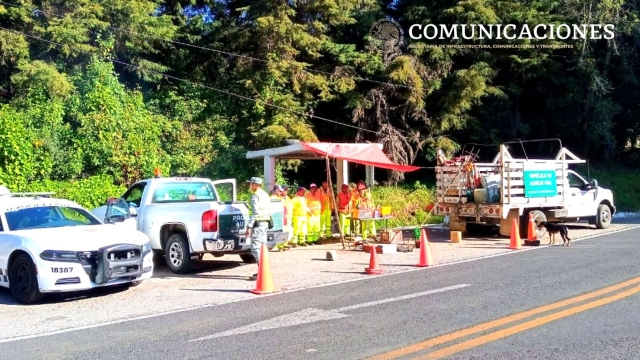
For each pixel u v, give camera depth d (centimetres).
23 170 1666
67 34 1920
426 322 720
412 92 2211
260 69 2242
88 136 1859
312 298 891
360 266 1211
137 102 2045
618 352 591
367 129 2331
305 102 2292
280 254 1431
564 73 2684
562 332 666
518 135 2623
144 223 1234
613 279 969
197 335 694
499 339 641
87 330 739
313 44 2222
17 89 2028
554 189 1678
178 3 2456
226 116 2317
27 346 673
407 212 2194
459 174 1659
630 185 2805
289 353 610
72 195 1666
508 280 988
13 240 942
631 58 2847
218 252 1159
